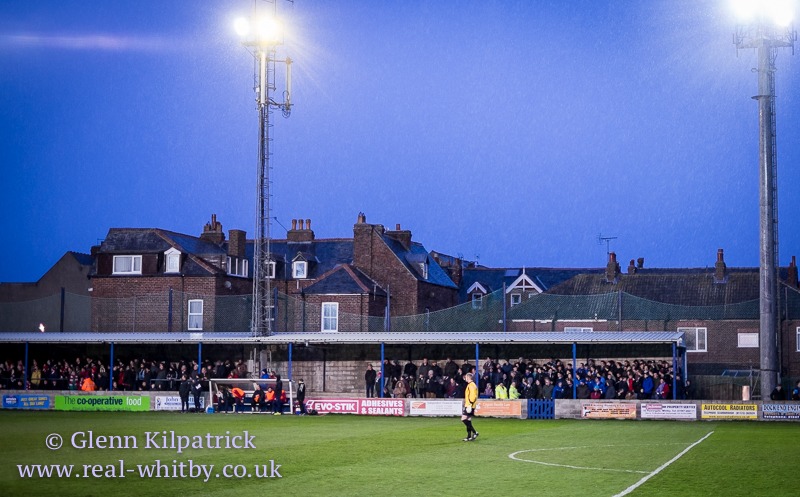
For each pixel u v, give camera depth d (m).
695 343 75.44
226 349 59.03
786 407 44.84
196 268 77.12
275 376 54.62
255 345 58.62
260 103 55.41
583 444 32.56
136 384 56.19
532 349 55.25
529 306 76.25
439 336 53.12
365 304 75.69
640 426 42.12
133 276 77.56
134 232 79.38
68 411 53.03
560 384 49.78
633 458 27.98
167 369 58.22
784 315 73.81
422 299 82.88
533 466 25.86
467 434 34.22
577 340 50.59
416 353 57.00
